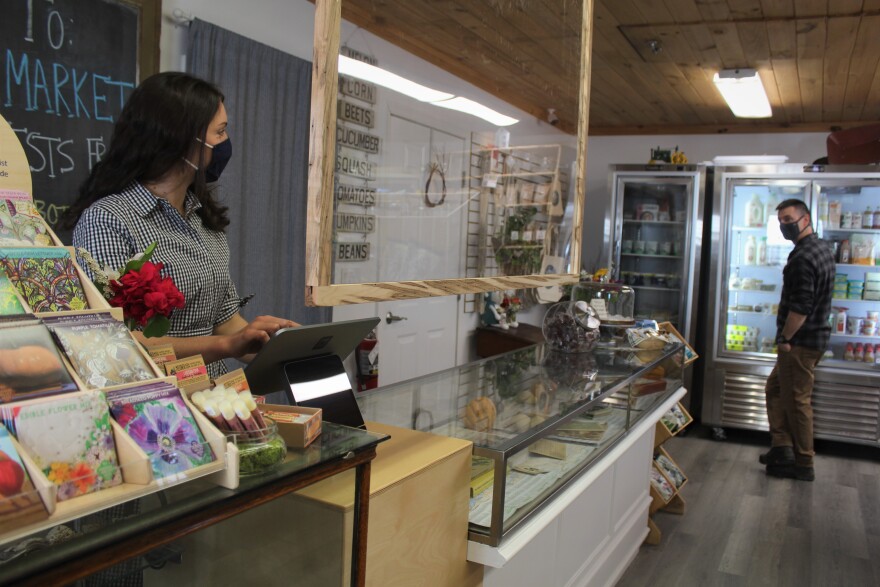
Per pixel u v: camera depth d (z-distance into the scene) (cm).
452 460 146
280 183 312
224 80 279
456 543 151
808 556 322
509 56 175
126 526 75
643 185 598
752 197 551
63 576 69
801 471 438
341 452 104
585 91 230
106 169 142
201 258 152
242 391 104
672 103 579
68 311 84
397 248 135
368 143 123
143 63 255
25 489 65
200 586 86
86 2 237
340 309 310
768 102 549
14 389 70
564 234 223
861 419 507
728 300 558
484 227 170
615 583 281
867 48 414
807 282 421
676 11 372
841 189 540
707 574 300
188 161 142
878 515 378
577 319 294
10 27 217
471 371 240
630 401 264
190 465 82
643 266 609
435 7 138
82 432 73
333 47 111
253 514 94
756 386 532
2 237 86
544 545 198
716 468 461
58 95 231
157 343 125
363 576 115
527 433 171
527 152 192
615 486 266
